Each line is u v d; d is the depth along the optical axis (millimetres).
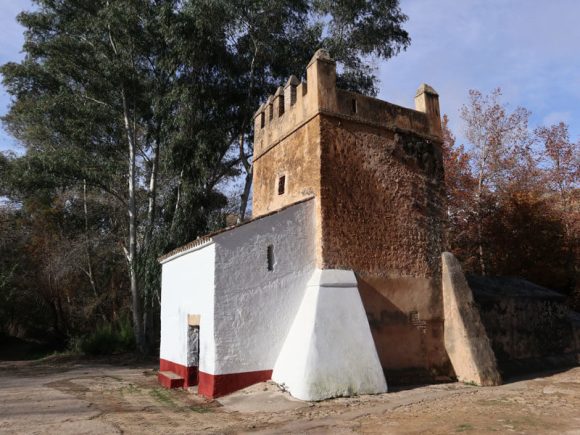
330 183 12258
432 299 13234
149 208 23953
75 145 24172
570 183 25234
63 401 11203
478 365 12078
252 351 10969
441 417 8477
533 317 15586
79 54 22531
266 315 11266
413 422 8156
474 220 25469
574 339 16422
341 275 11734
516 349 14797
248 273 11219
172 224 20484
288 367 10664
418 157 14070
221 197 22688
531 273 21688
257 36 21266
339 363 10578
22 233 28234
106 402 11008
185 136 19922
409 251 13188
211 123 20953
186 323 12734
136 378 15367
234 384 10672
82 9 22531
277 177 14523
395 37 23000
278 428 8039
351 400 10078
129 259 26031
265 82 22172
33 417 9398
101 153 24750
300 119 13375
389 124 13633
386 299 12461
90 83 23125
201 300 11570
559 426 7695
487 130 28562
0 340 31625
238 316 10930
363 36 22641
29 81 23859
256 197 16062
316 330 10664
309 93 13000
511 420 8141
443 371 12852
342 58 22844
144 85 22859
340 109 12828
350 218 12391
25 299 28672
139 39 22062
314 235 12211
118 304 30078
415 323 12781
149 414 9555
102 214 30359
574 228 22953
